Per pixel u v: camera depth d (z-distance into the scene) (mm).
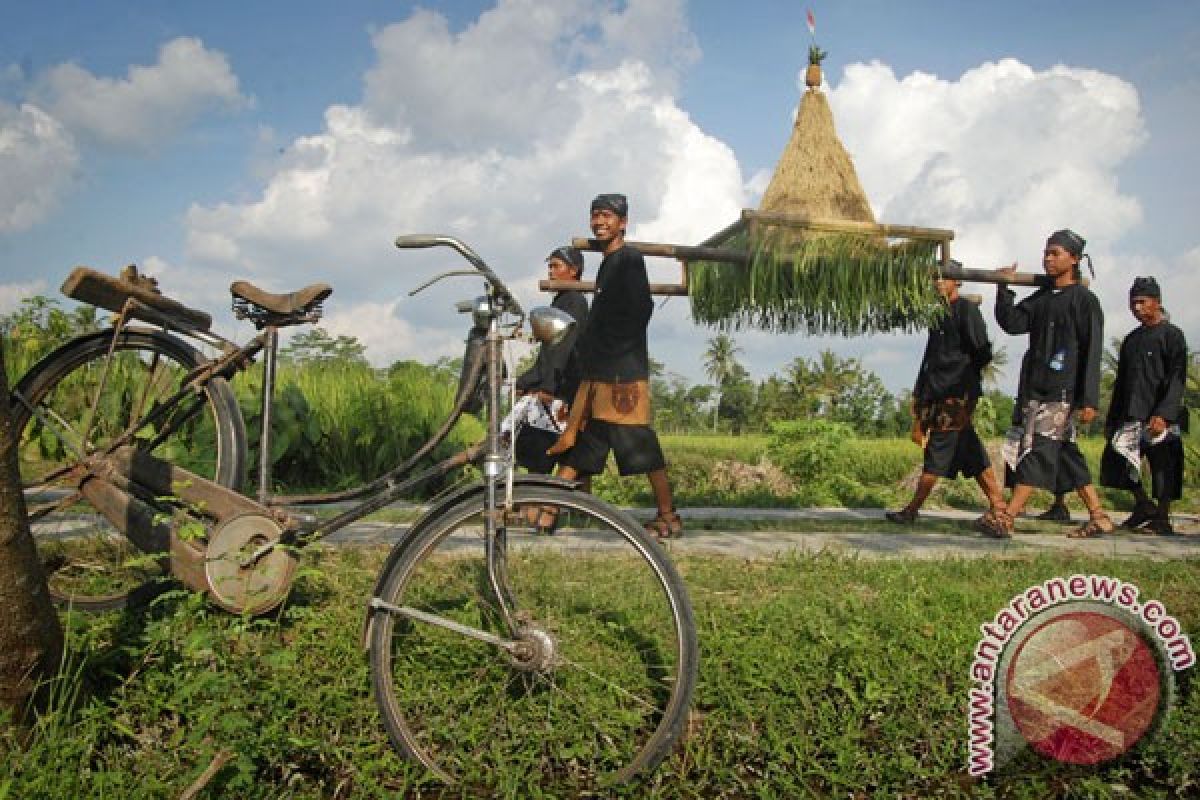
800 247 5586
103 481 3807
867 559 5355
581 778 2922
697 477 12305
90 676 3031
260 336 3709
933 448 7145
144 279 4125
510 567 4172
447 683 3162
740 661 3408
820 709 3236
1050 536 7016
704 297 6020
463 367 3334
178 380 4215
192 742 2666
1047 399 6676
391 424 9445
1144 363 7422
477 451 3129
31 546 2646
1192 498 11922
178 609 3379
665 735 2744
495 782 2836
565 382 5977
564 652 3336
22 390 3984
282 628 3523
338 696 3061
